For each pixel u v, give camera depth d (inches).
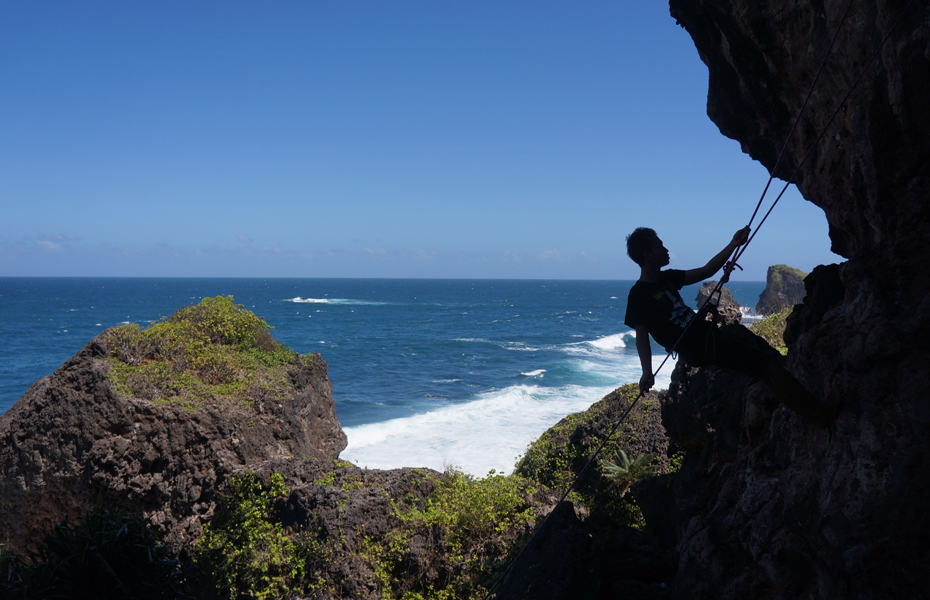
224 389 437.1
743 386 261.3
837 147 196.1
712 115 282.2
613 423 520.4
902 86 153.1
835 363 160.1
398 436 948.6
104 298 6117.1
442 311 4815.5
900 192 165.9
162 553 237.9
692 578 203.3
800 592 169.2
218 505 385.4
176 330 476.7
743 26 219.8
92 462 383.6
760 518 179.0
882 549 136.3
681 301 161.5
